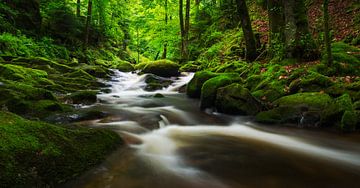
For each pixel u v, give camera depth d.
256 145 5.34
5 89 6.61
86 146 3.98
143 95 10.80
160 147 5.02
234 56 14.97
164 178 3.74
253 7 20.81
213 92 8.20
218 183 3.65
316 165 4.36
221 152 4.88
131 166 4.04
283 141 5.61
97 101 9.07
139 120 6.77
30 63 12.46
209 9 24.33
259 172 4.04
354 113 5.87
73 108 7.37
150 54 38.09
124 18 33.88
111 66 20.28
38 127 3.71
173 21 23.86
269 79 8.35
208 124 6.99
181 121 7.15
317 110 6.36
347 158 4.70
